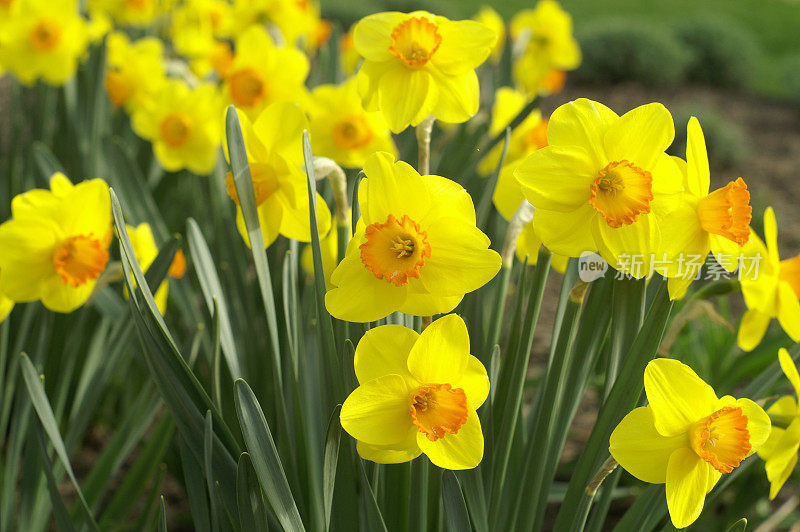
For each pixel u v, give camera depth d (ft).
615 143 2.68
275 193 3.02
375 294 2.66
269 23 5.58
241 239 3.95
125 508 3.67
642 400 3.05
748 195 2.71
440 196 2.65
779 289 3.05
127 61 5.41
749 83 16.33
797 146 12.78
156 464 3.65
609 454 2.95
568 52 7.22
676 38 16.67
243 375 3.84
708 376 4.79
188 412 2.98
